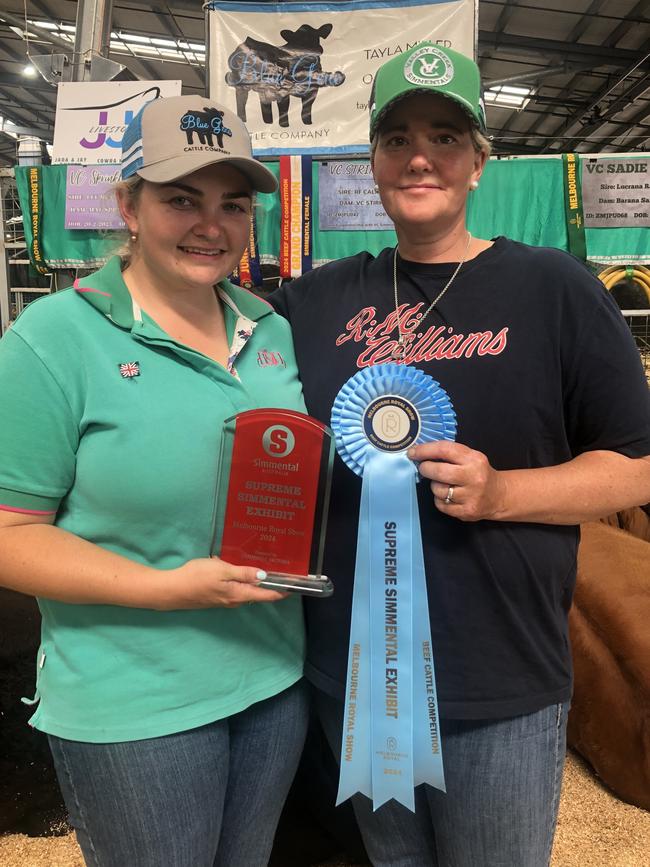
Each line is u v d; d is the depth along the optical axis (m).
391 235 2.86
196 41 8.24
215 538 0.88
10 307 3.16
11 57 9.51
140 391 0.85
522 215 2.84
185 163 0.82
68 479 0.85
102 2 3.30
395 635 0.92
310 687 1.08
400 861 1.05
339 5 2.77
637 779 1.71
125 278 0.96
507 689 0.90
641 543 2.12
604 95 8.50
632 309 2.89
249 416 0.88
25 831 1.60
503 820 0.91
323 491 0.88
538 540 0.92
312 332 1.07
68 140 2.96
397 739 0.93
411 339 0.97
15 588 0.83
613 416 0.91
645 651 1.71
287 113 2.84
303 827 1.61
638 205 2.82
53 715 0.87
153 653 0.85
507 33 7.26
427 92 0.92
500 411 0.92
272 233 2.88
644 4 6.47
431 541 0.93
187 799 0.86
